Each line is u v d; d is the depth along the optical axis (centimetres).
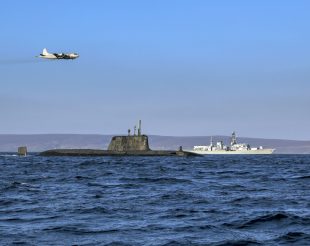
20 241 2330
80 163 12825
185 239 2373
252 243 2289
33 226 2736
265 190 5034
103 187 5384
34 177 7100
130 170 9344
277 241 2339
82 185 5647
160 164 12550
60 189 5103
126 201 3959
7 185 5519
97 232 2558
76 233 2531
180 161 15425
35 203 3828
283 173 8650
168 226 2728
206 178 7100
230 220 2931
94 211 3347
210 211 3350
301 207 3581
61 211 3356
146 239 2375
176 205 3700
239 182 6262
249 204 3772
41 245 2248
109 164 12244
